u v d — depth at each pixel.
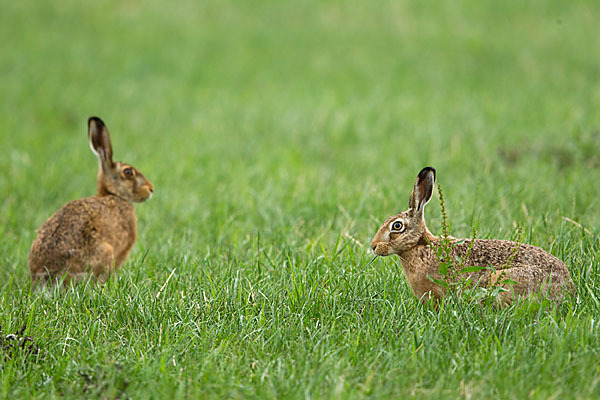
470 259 18.14
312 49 69.19
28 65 62.38
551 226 23.31
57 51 67.44
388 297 19.36
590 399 14.25
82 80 58.72
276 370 15.85
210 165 36.91
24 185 33.22
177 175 34.88
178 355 16.84
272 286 20.19
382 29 74.94
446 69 60.38
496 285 17.16
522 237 22.00
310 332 17.64
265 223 27.69
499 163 34.34
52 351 17.19
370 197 28.72
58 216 22.45
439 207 26.34
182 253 23.84
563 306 17.62
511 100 49.62
